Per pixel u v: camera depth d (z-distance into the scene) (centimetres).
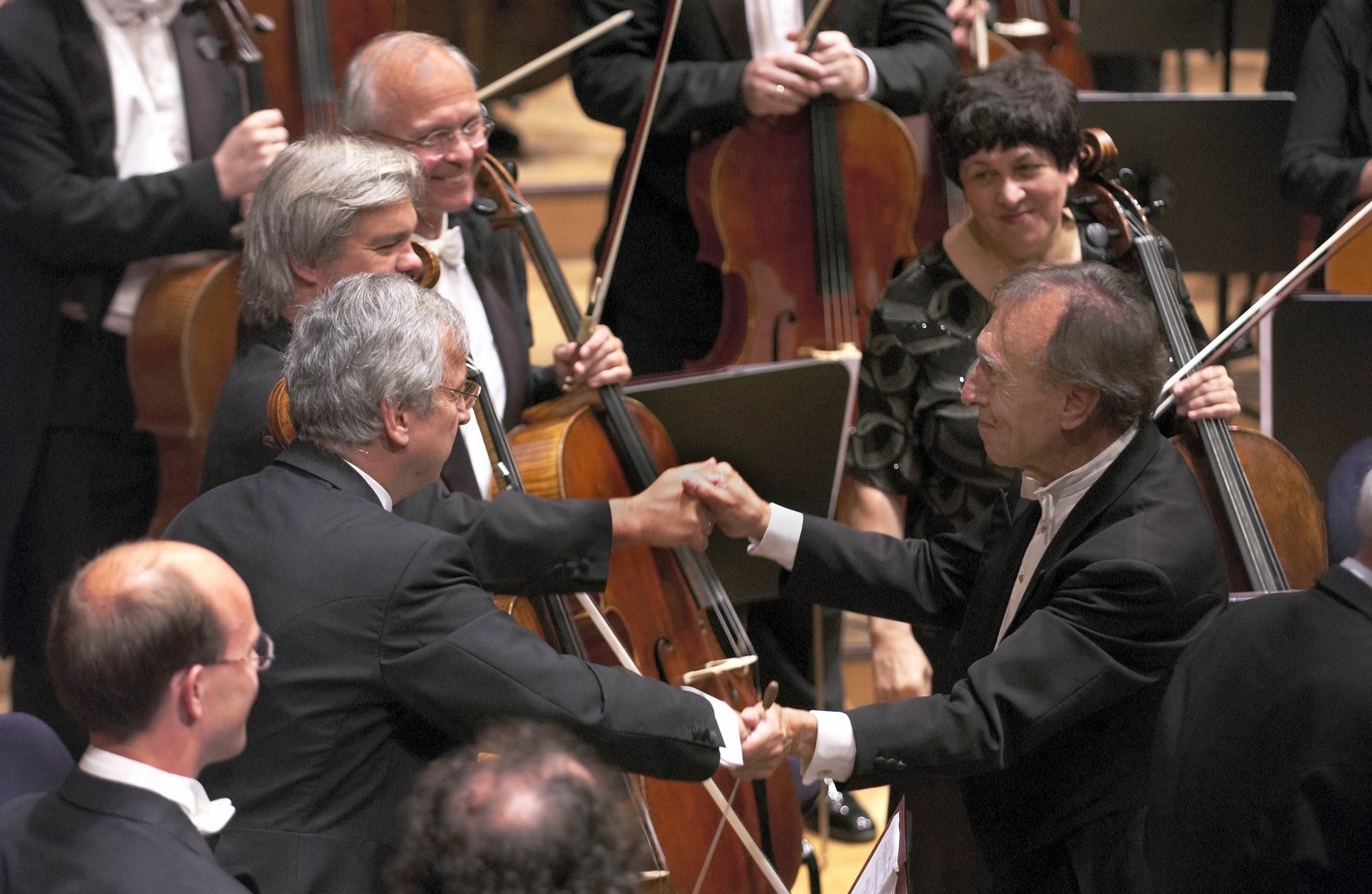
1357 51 1207
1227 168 1263
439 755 630
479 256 944
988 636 736
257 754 602
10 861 496
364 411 636
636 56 1161
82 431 1068
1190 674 600
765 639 1111
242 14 1107
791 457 949
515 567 777
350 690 602
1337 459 1046
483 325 939
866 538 809
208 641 509
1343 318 1027
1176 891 575
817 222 1128
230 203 1030
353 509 628
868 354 957
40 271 1031
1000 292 708
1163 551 666
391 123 871
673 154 1182
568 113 3038
